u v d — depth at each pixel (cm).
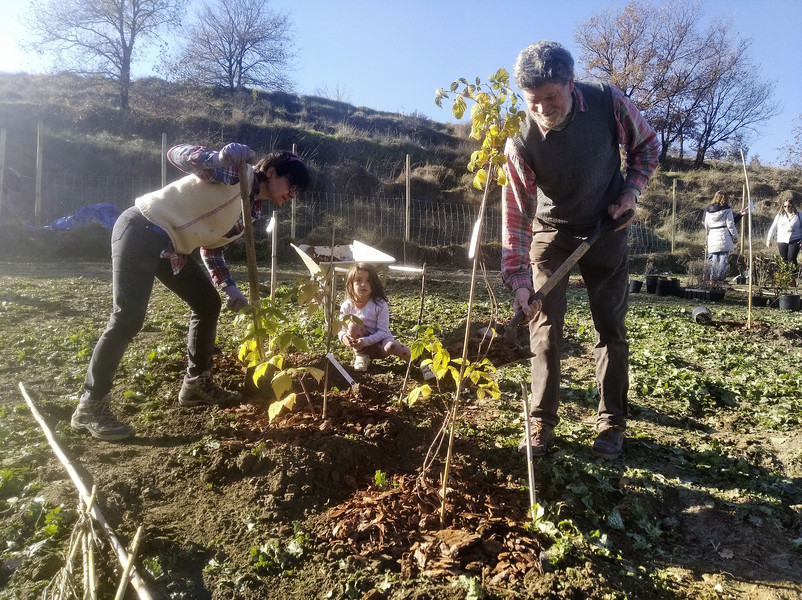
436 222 2161
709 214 1441
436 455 343
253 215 372
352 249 699
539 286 384
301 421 374
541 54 317
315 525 294
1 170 1414
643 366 606
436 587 258
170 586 252
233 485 318
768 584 291
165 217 350
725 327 876
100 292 827
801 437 446
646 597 273
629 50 4344
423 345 308
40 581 246
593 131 351
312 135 2841
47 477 316
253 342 371
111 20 2847
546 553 281
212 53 3772
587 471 358
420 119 3775
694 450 421
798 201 3291
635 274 1872
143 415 391
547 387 372
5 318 616
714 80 4403
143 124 2636
